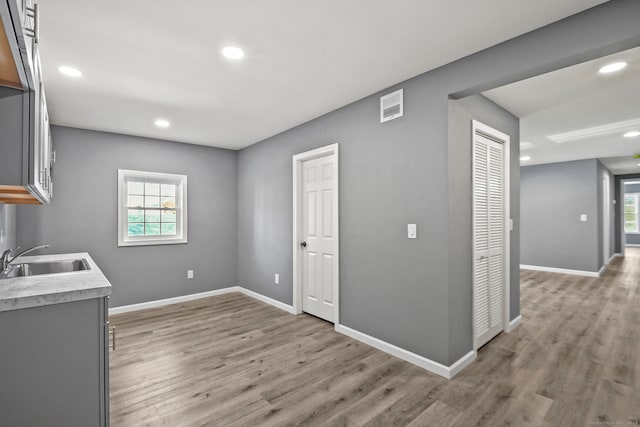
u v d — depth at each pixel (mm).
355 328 3074
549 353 2729
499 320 3137
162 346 2932
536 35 1916
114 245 3980
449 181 2340
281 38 2008
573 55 1780
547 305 4180
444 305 2352
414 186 2545
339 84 2688
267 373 2416
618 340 3002
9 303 1432
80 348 1612
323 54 2205
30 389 1504
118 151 4047
